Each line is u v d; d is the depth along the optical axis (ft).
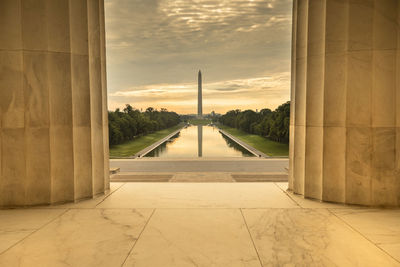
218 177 48.98
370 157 26.05
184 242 18.69
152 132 453.17
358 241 18.81
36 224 21.86
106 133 31.58
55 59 26.50
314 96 28.14
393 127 25.81
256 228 21.02
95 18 29.35
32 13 25.67
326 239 19.11
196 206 26.18
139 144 244.22
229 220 22.63
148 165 87.25
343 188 26.81
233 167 82.28
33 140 26.17
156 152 186.50
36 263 16.01
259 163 88.89
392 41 25.49
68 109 27.17
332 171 27.22
